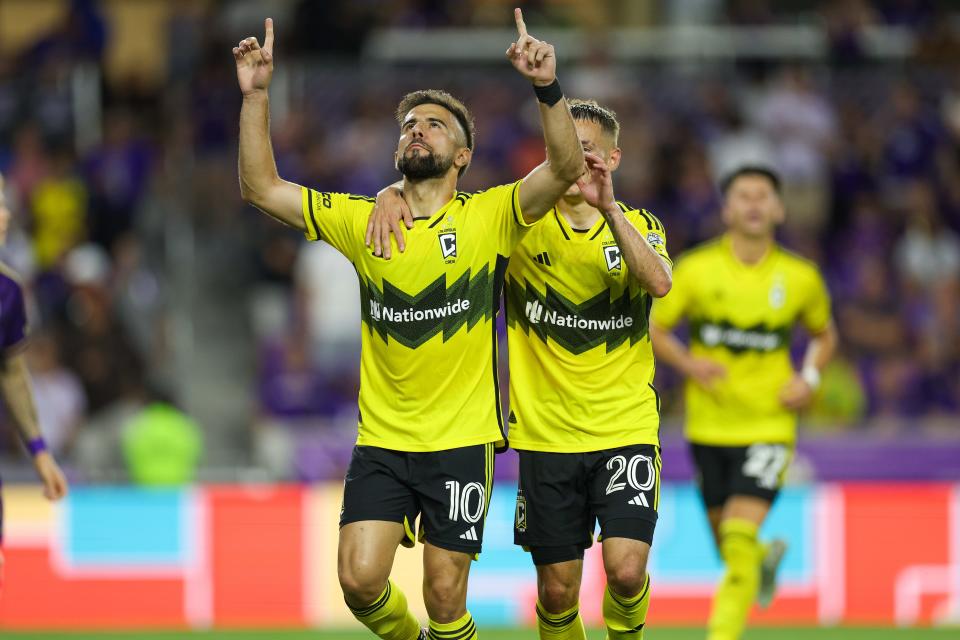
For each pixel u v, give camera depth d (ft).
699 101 179.22
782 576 106.73
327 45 180.96
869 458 124.36
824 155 172.96
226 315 159.63
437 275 61.16
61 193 157.69
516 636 100.01
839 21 186.80
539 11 191.11
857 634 101.24
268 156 62.13
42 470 73.87
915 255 161.17
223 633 102.27
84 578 105.60
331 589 106.42
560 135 59.26
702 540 106.63
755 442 85.51
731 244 87.04
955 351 146.10
